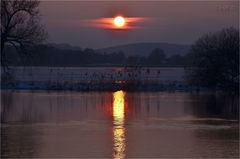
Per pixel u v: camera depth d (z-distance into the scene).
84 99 151.75
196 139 76.25
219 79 199.75
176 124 94.38
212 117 106.94
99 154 65.12
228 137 78.25
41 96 162.50
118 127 89.75
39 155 64.69
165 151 67.12
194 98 160.25
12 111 116.56
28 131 84.38
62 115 109.06
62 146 70.31
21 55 160.50
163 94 180.38
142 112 116.12
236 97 166.00
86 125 92.25
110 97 161.50
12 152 66.38
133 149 68.44
